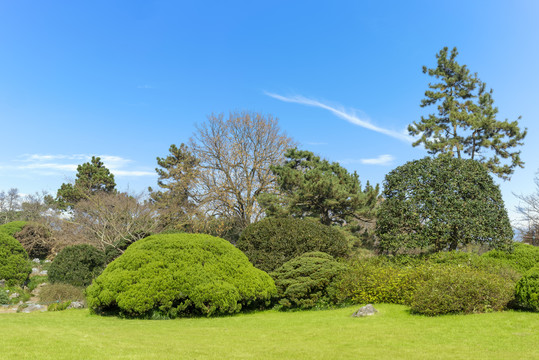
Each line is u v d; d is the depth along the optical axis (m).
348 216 21.25
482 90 27.05
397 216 14.27
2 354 6.01
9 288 16.83
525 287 9.41
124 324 9.64
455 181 14.01
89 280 18.42
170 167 33.59
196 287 10.84
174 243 11.91
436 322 8.59
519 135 25.09
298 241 13.88
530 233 24.83
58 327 8.95
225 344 7.29
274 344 7.29
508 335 7.29
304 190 19.80
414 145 26.84
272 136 27.55
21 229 28.72
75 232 27.78
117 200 26.72
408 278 11.14
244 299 11.84
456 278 9.79
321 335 8.02
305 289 11.84
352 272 12.10
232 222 26.45
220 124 27.48
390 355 6.25
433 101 27.77
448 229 13.48
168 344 7.17
